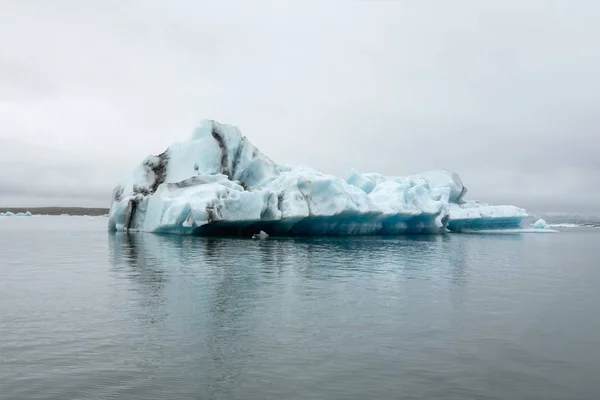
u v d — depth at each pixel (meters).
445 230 47.22
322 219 34.34
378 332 9.70
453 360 8.14
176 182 34.94
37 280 15.23
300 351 8.48
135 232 37.00
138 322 10.23
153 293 13.22
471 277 17.06
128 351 8.40
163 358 8.07
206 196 32.16
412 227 42.28
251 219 32.16
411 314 11.23
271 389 6.89
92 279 15.42
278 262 19.72
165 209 33.56
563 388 7.08
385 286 14.78
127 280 15.26
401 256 23.06
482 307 12.09
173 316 10.75
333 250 25.02
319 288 14.24
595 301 12.97
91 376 7.28
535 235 50.28
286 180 35.00
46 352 8.30
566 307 12.19
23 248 26.58
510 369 7.78
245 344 8.84
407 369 7.70
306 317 10.80
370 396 6.70
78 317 10.60
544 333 9.80
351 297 13.05
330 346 8.77
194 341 8.98
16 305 11.71
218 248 25.28
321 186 33.97
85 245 27.81
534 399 6.71
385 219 38.59
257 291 13.65
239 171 39.09
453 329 10.00
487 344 9.03
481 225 54.66
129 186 38.62
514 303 12.62
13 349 8.44
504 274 18.09
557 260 23.66
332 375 7.41
